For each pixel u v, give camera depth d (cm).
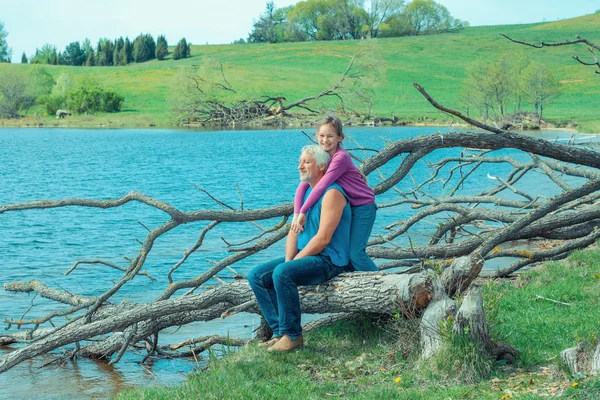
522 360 509
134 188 2805
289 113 7944
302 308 578
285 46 15712
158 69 13025
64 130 8000
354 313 616
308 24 17200
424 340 516
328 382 493
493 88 7088
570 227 963
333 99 9356
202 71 8094
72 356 751
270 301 577
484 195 1121
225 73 11606
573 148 846
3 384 666
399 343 537
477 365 484
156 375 682
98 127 8525
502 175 2973
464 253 901
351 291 554
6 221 1884
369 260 583
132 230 1752
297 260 550
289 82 10938
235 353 586
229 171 3434
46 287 803
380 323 598
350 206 570
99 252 1473
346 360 548
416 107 9050
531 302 702
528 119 7006
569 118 7344
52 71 13150
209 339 734
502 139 800
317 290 570
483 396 440
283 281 547
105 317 725
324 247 556
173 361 729
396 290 535
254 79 11119
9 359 654
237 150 4853
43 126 8850
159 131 7544
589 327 586
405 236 1514
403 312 533
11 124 9056
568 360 475
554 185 2542
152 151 4812
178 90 8025
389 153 776
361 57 6581
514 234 886
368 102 6712
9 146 5378
